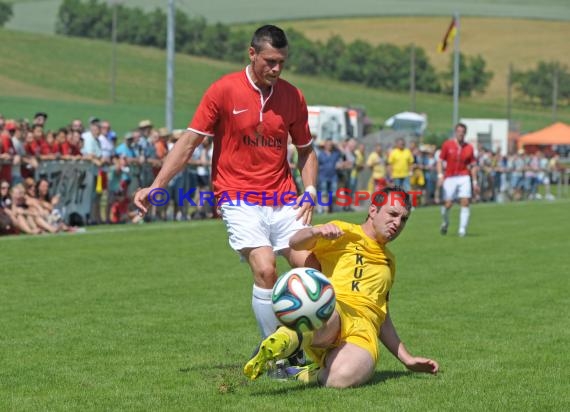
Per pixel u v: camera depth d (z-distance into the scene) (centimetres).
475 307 1842
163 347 1423
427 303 1891
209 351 1395
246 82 1262
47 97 13675
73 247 2809
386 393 1130
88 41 19400
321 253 1223
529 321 1688
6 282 2091
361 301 1188
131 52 18950
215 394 1124
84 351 1389
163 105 14938
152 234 3294
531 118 18762
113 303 1834
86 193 3584
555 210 5325
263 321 1242
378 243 1209
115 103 14250
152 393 1132
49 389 1155
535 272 2409
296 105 1291
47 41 18538
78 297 1902
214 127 1280
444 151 3484
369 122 9362
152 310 1761
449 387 1169
